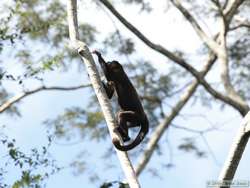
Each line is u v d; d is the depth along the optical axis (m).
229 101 18.70
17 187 9.39
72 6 10.09
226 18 20.06
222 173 8.85
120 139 8.70
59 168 9.74
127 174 8.52
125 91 10.78
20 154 9.65
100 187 8.82
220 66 19.44
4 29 11.51
